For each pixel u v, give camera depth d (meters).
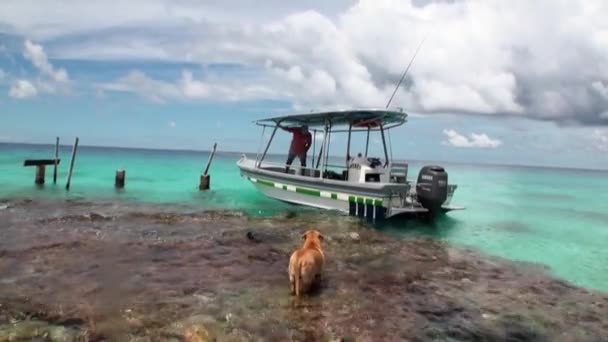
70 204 12.63
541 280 7.10
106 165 33.16
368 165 11.96
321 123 13.20
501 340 4.65
